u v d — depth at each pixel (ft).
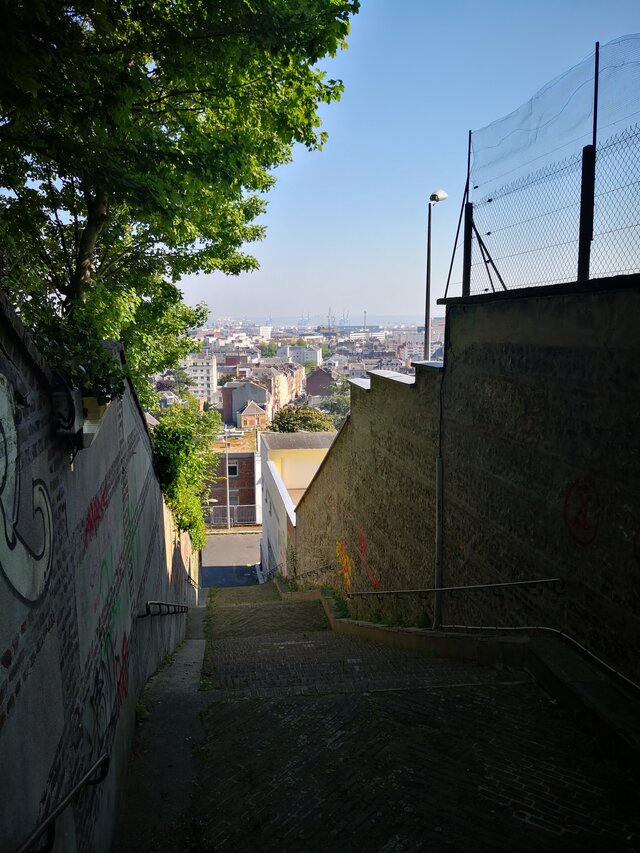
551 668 18.70
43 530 11.69
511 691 19.35
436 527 30.45
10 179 29.55
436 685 20.59
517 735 16.90
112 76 20.21
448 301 27.12
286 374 468.34
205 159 26.30
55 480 12.82
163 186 25.32
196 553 81.35
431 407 31.17
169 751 18.83
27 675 10.16
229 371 574.15
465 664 24.72
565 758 15.75
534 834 13.21
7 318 9.62
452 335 28.25
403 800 14.73
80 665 14.11
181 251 46.96
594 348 18.24
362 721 18.69
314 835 13.94
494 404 24.49
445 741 17.10
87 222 37.17
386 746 17.12
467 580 27.48
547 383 20.71
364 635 37.27
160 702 22.47
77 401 13.16
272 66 25.48
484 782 15.07
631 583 16.85
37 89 12.59
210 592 82.28
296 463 116.47
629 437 16.81
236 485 170.09
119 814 15.75
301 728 18.80
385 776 15.74
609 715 15.85
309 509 66.95
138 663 24.22
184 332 55.11
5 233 25.91
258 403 357.00
